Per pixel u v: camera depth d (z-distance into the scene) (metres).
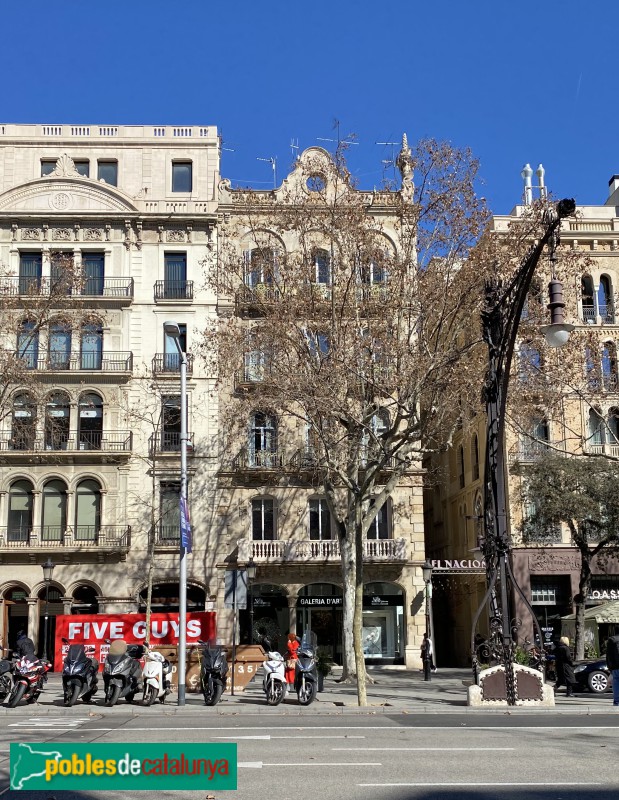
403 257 34.50
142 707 20.77
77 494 41.53
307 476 41.03
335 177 31.53
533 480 35.34
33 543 40.41
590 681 24.80
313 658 21.47
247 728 15.53
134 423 41.97
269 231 37.31
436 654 49.34
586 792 9.07
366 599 40.97
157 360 42.50
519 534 41.03
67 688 20.84
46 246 43.19
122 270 43.25
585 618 33.19
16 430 39.59
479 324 30.42
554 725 15.87
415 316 31.58
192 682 25.47
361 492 28.77
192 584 40.62
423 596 40.91
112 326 42.81
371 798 8.70
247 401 34.38
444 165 29.34
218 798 8.70
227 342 33.69
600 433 42.41
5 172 43.84
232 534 41.09
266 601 40.56
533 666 26.66
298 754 11.75
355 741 13.27
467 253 29.59
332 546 40.22
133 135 44.62
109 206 43.47
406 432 28.36
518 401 30.34
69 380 41.88
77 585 40.50
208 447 41.75
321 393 27.55
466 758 11.34
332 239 30.83
